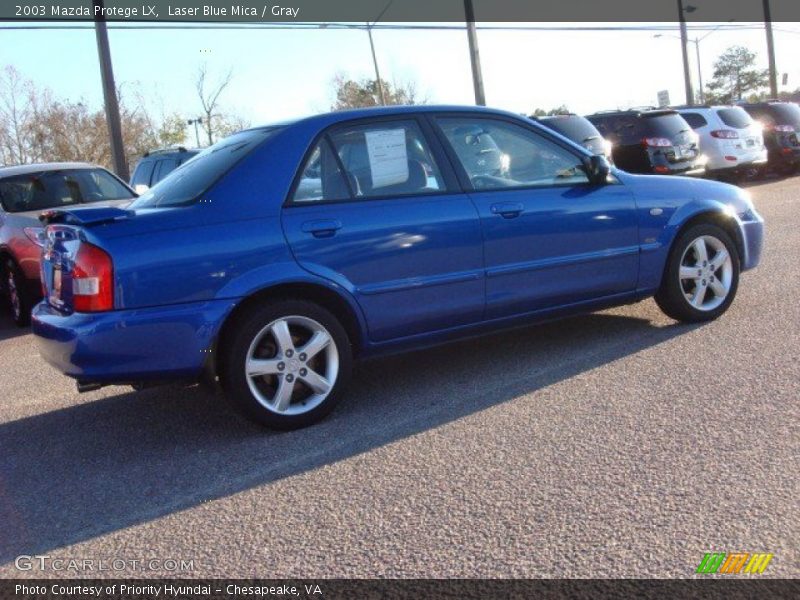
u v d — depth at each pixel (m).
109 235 4.27
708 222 6.15
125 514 3.82
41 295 9.16
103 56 16.39
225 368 4.52
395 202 4.91
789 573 2.87
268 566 3.21
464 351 6.10
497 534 3.29
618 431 4.23
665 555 3.03
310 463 4.21
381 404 5.06
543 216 5.34
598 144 15.91
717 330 5.96
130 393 5.90
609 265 5.65
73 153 31.83
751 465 3.70
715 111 18.81
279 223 4.57
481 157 5.31
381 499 3.70
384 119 5.05
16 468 4.56
